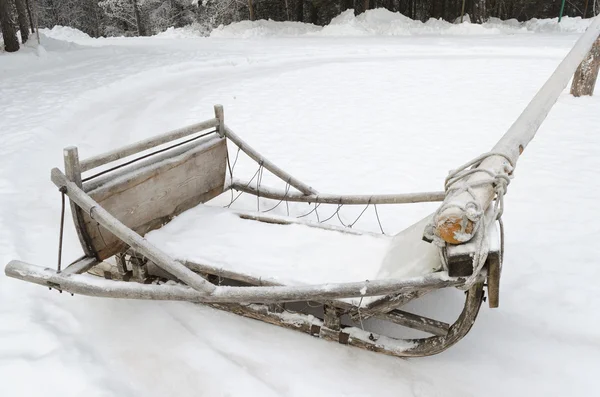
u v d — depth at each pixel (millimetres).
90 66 13305
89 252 3080
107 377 2645
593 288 3439
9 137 7137
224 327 3100
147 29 33281
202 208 3979
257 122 8133
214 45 18438
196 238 3451
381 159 6371
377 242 3334
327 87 10414
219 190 4332
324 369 2762
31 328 3004
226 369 2738
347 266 3062
